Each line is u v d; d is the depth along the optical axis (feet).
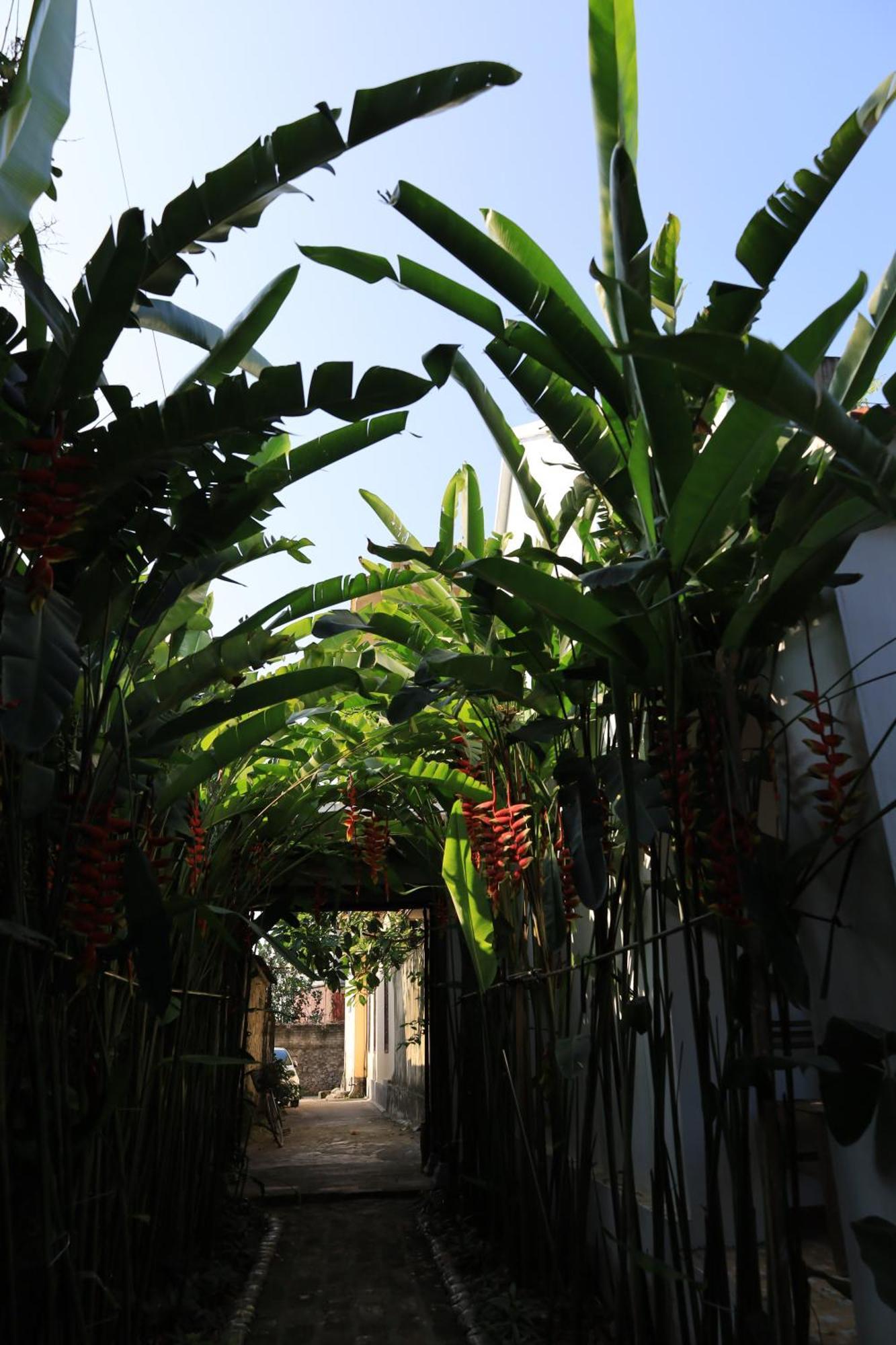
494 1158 15.52
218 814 15.30
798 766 9.05
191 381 10.24
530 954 14.03
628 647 8.20
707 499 6.82
